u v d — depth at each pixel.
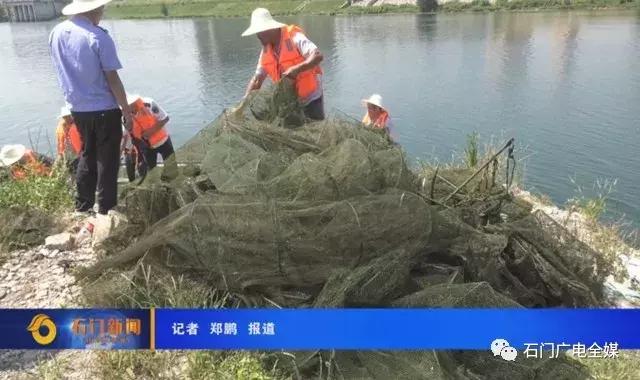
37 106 25.58
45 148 17.58
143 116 7.56
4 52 47.28
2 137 21.08
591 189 13.08
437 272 4.21
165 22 77.44
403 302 3.71
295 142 5.04
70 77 5.64
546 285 4.43
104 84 5.73
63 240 5.30
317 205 3.96
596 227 6.47
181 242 4.10
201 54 39.97
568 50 32.50
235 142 4.78
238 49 41.75
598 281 4.74
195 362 3.70
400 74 28.97
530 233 4.54
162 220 4.29
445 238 4.20
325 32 50.84
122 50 44.69
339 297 3.65
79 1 5.61
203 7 89.50
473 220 4.62
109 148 5.88
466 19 54.47
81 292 4.38
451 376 3.45
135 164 7.42
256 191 4.16
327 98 24.41
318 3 78.56
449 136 18.45
